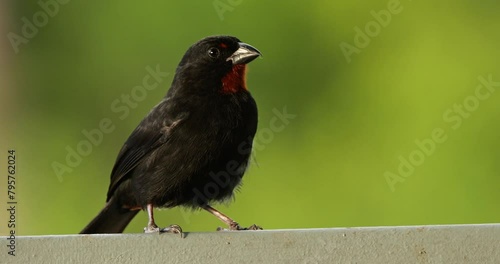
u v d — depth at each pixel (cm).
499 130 1405
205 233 686
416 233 680
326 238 683
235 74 921
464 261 678
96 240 679
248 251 683
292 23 1514
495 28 1474
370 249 679
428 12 1495
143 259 679
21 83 1623
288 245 682
